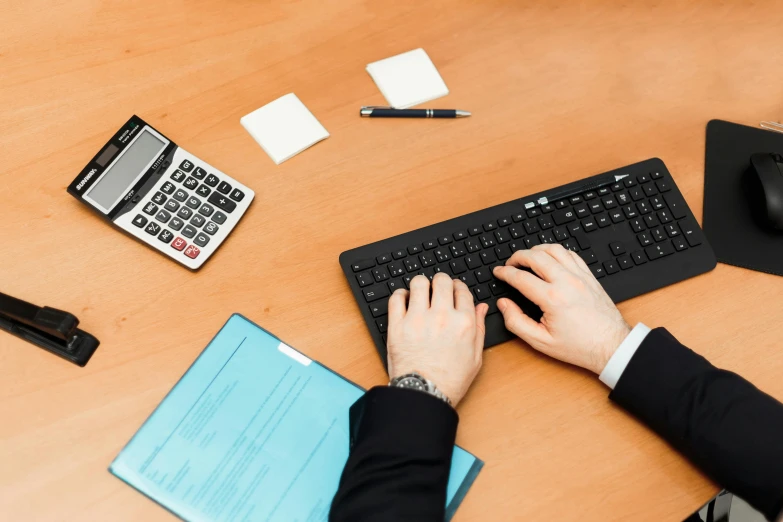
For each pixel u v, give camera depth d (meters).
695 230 0.78
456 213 0.79
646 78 0.90
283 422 0.65
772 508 0.62
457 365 0.65
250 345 0.68
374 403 0.62
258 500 0.61
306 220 0.77
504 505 0.62
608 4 0.96
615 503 0.63
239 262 0.73
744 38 0.95
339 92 0.85
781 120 0.89
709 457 0.63
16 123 0.80
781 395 0.70
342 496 0.58
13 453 0.62
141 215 0.72
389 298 0.71
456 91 0.87
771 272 0.77
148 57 0.85
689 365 0.66
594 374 0.70
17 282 0.70
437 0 0.93
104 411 0.64
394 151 0.82
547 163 0.83
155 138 0.76
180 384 0.66
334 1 0.92
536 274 0.72
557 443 0.66
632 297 0.74
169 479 0.61
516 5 0.94
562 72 0.90
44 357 0.66
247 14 0.89
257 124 0.81
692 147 0.86
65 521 0.59
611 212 0.78
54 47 0.85
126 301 0.70
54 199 0.75
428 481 0.58
